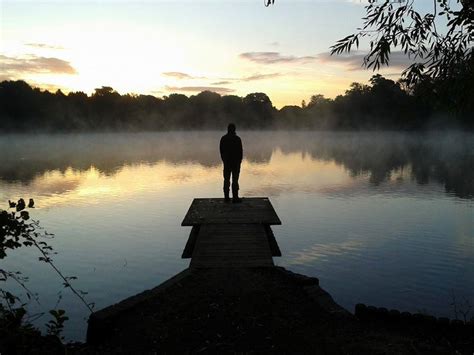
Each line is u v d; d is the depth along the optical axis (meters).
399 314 5.34
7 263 13.87
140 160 57.16
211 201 13.27
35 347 4.36
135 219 20.45
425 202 24.34
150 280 12.48
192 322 5.34
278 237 16.75
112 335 5.12
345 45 4.58
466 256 14.02
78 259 14.30
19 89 136.50
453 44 4.34
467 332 5.07
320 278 12.35
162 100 184.62
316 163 51.56
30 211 22.20
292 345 4.69
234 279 6.79
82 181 34.91
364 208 22.53
